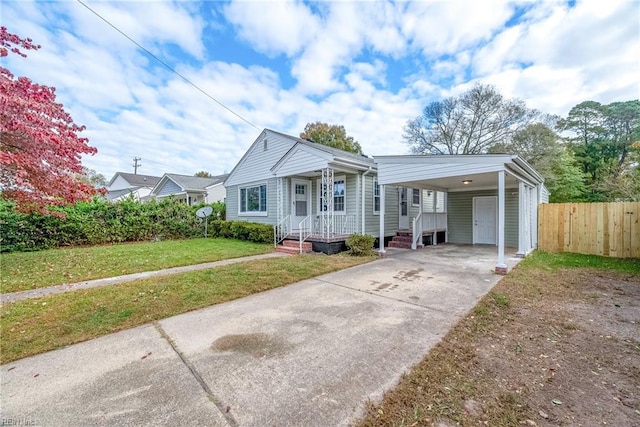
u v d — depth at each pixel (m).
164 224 12.96
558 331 3.25
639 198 15.12
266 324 3.46
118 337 3.11
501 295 4.57
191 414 1.88
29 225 9.11
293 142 10.92
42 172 5.97
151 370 2.44
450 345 2.88
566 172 18.94
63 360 2.62
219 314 3.80
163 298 4.36
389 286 5.16
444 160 7.23
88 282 5.37
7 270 6.24
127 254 8.39
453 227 12.38
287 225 11.00
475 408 1.96
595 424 1.82
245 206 13.51
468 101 21.03
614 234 8.12
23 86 5.60
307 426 1.77
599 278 5.62
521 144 19.19
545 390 2.17
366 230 10.23
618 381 2.29
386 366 2.48
